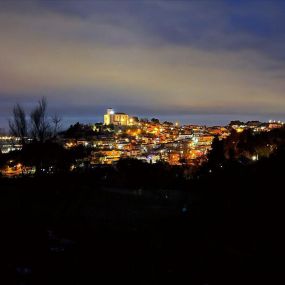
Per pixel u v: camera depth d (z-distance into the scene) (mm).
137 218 28141
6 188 35875
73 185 42719
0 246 15438
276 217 20656
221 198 27625
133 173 55438
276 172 27281
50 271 13719
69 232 20766
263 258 15547
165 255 16766
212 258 16000
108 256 16281
